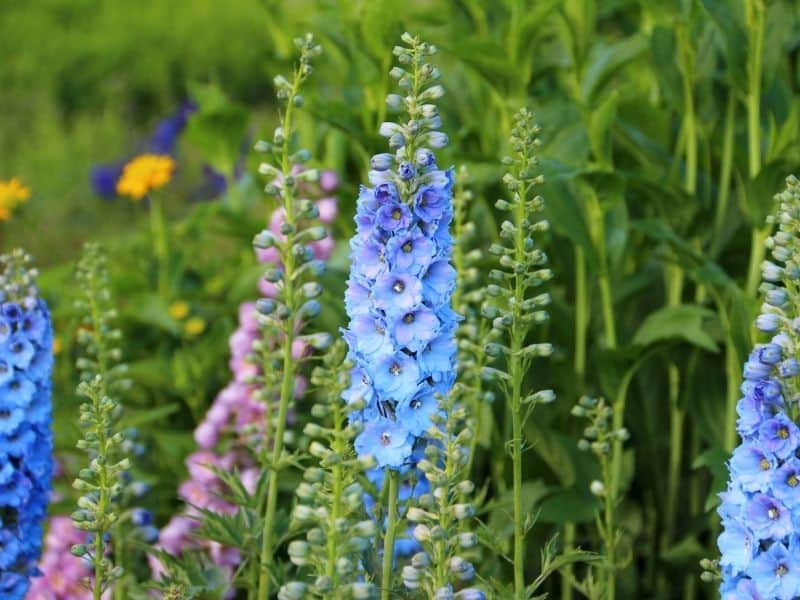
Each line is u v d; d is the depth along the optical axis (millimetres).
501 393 3100
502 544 2721
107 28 8688
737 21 3102
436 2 4086
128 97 8188
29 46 8438
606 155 3039
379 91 3193
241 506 2717
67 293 3559
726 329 3039
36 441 2686
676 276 3193
